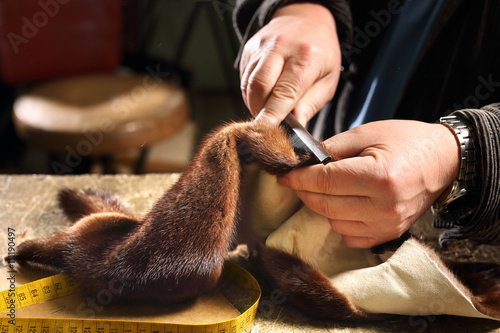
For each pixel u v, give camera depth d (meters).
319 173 0.77
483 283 0.87
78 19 2.18
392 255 0.82
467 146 0.83
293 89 0.94
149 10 3.13
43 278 0.84
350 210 0.79
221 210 0.76
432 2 1.15
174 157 2.78
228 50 3.37
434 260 0.80
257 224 0.87
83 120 1.91
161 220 0.77
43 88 2.11
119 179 1.29
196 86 3.42
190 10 3.23
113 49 2.31
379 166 0.76
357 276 0.81
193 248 0.75
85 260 0.80
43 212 1.13
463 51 1.15
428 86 1.19
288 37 1.03
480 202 0.83
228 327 0.76
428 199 0.83
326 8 1.19
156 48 3.37
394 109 1.17
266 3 1.21
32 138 1.89
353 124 1.22
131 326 0.75
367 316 0.80
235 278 0.90
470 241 1.05
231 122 0.85
